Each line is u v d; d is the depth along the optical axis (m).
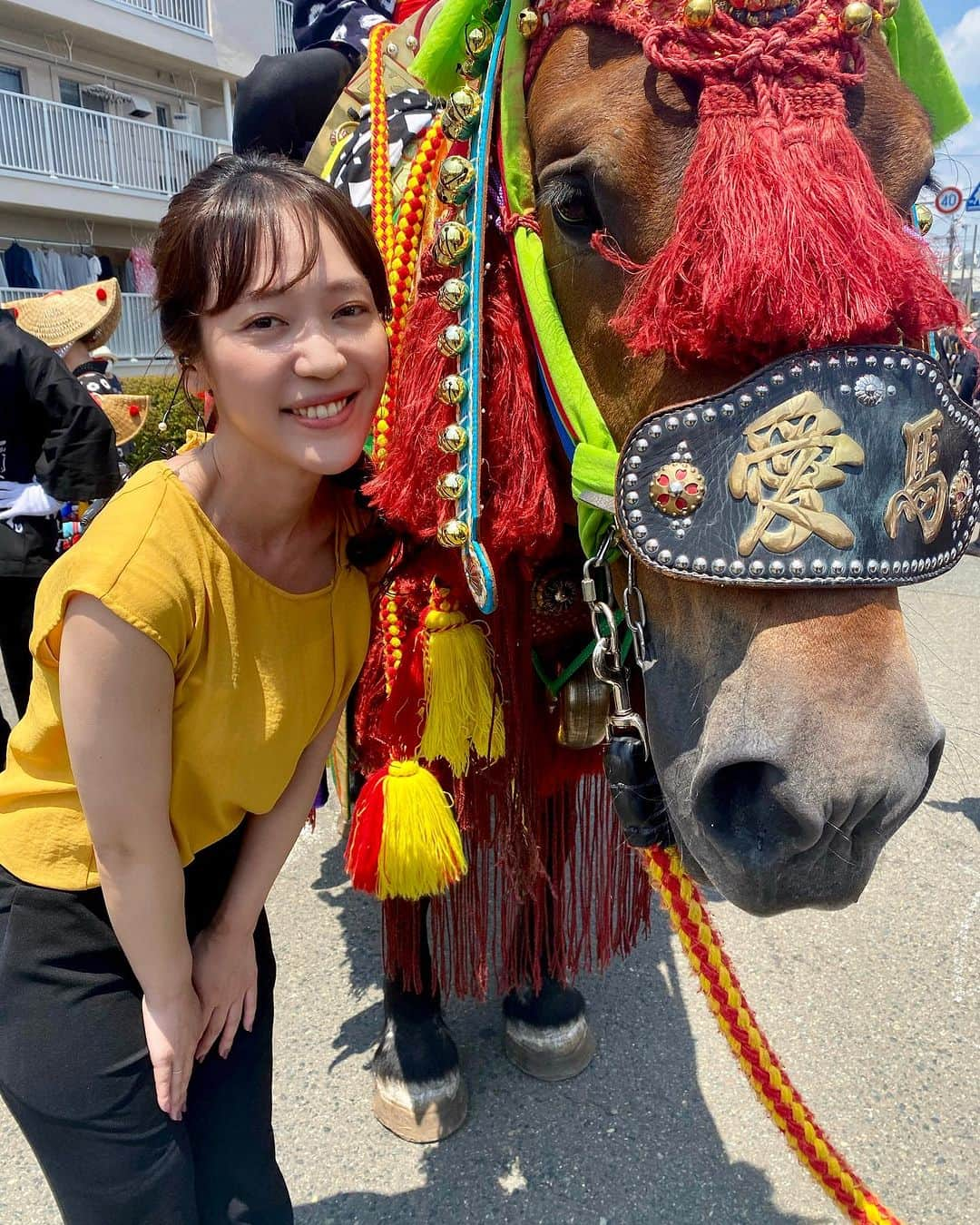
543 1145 1.61
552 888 1.49
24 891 0.98
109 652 0.83
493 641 1.22
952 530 0.85
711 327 0.76
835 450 0.77
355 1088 1.75
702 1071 1.77
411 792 1.23
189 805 1.00
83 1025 0.97
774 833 0.80
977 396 1.32
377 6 1.97
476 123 1.06
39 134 12.36
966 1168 1.56
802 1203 1.49
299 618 0.97
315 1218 1.48
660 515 0.81
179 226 0.79
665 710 0.91
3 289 11.15
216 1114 1.11
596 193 0.88
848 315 0.73
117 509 0.87
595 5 0.91
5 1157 1.61
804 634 0.79
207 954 1.08
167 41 14.02
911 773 0.77
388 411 1.16
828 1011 1.94
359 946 2.19
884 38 0.96
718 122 0.78
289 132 1.84
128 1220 1.00
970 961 2.10
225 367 0.81
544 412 1.06
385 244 1.25
